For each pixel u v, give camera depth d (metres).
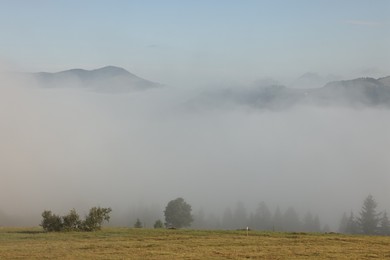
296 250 48.06
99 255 43.66
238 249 48.53
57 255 43.53
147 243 53.03
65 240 56.25
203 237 59.50
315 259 42.50
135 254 44.47
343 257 43.81
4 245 51.28
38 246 50.28
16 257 42.28
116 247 49.62
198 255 44.03
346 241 56.34
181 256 43.41
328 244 53.44
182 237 59.41
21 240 56.25
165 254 44.62
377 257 44.16
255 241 55.53
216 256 43.66
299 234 64.12
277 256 44.00
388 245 52.91
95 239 57.28
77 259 41.25
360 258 43.44
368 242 55.56
